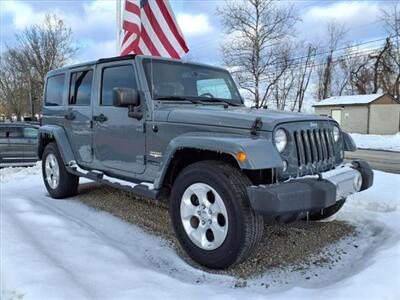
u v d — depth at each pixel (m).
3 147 9.62
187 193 3.25
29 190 6.24
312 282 2.88
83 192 5.79
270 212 2.69
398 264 2.75
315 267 3.15
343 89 48.88
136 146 3.96
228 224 2.92
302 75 43.69
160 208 4.85
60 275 2.63
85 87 4.84
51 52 38.94
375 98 32.34
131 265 2.98
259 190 2.73
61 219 4.04
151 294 2.52
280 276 2.98
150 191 3.62
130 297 2.46
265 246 3.55
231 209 2.89
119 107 4.13
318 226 4.12
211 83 4.52
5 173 8.36
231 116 3.21
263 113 3.46
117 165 4.29
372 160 13.55
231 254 2.92
